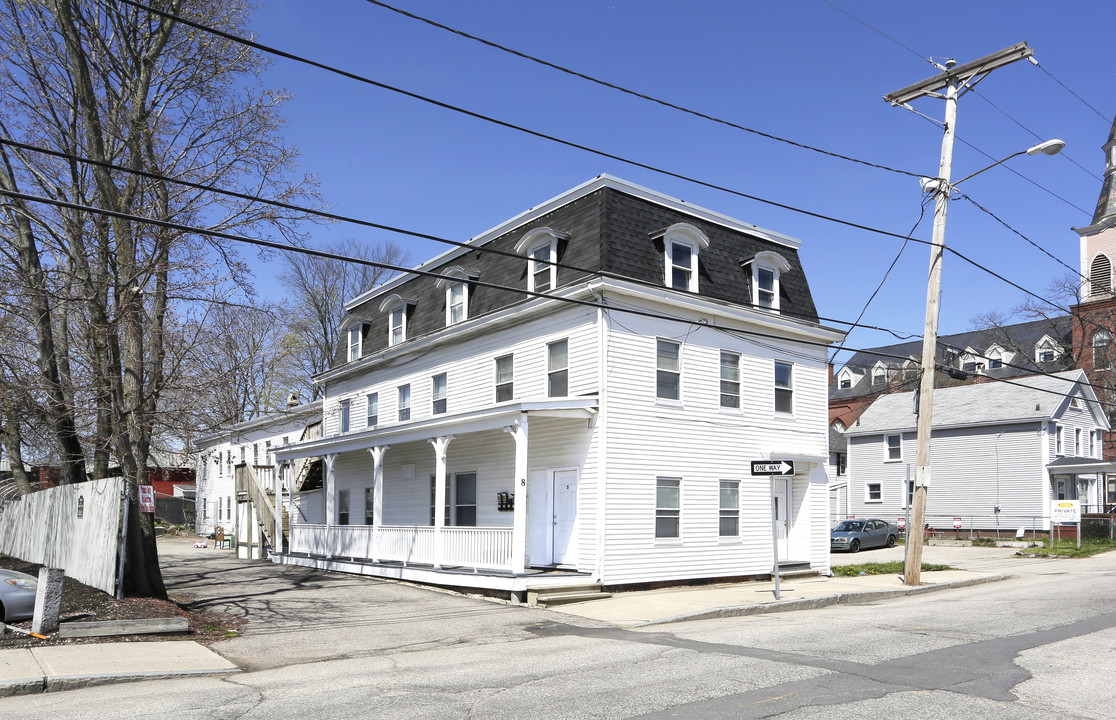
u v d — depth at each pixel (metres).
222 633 13.52
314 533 25.72
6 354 16.55
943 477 44.34
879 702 8.11
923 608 15.83
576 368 19.61
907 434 46.41
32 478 35.66
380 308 28.20
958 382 61.16
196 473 52.38
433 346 24.88
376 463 22.56
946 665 9.93
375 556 22.25
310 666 10.94
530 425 20.72
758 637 12.24
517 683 9.23
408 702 8.41
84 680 9.67
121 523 14.99
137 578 15.42
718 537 20.59
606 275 18.41
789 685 8.84
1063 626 13.09
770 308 22.67
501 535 17.92
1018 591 19.05
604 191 20.14
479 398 22.81
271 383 47.28
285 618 15.16
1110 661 10.20
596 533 18.38
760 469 16.31
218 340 17.39
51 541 19.72
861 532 37.00
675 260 20.86
